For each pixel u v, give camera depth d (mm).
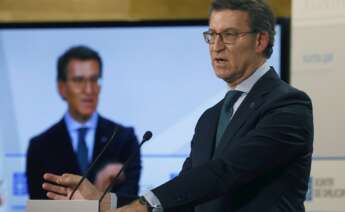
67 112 12453
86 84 12406
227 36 5953
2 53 12609
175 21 12203
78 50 12453
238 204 5660
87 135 12336
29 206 5270
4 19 13031
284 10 12055
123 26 12336
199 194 5418
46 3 13008
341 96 10055
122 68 12344
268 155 5555
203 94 12117
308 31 10133
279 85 5977
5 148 12523
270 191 5633
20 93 12570
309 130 5789
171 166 12117
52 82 12523
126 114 12297
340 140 10078
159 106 12227
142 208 5371
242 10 5953
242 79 6055
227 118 6043
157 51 12266
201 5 12617
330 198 10117
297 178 5738
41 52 12555
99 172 12164
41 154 12422
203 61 12148
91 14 12914
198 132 6262
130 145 12203
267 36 6031
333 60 10078
